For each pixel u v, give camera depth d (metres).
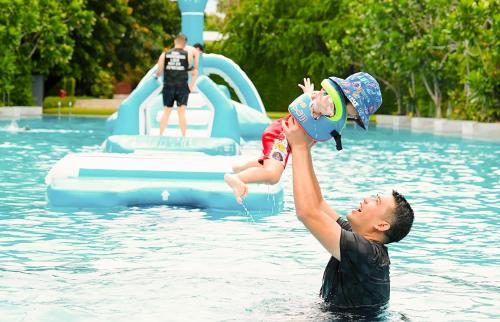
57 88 60.28
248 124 26.41
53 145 22.06
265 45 51.47
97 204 11.26
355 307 5.86
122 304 6.07
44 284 6.73
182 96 18.28
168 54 18.23
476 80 30.23
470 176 15.94
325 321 5.58
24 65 42.62
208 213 11.00
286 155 6.04
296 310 5.86
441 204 12.02
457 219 10.67
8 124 32.47
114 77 66.56
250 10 52.03
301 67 51.16
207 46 53.84
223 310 5.88
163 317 5.71
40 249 8.29
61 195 11.19
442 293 6.67
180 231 9.55
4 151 19.73
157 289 6.55
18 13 37.53
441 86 38.09
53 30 41.94
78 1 43.81
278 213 11.12
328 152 22.14
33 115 41.75
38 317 5.68
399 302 6.30
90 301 6.16
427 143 26.20
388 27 38.25
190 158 13.00
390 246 8.84
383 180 15.02
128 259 7.84
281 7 51.53
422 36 37.34
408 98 41.53
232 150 17.27
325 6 49.47
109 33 53.56
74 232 9.33
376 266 5.68
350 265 5.66
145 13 63.38
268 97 52.34
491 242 9.12
